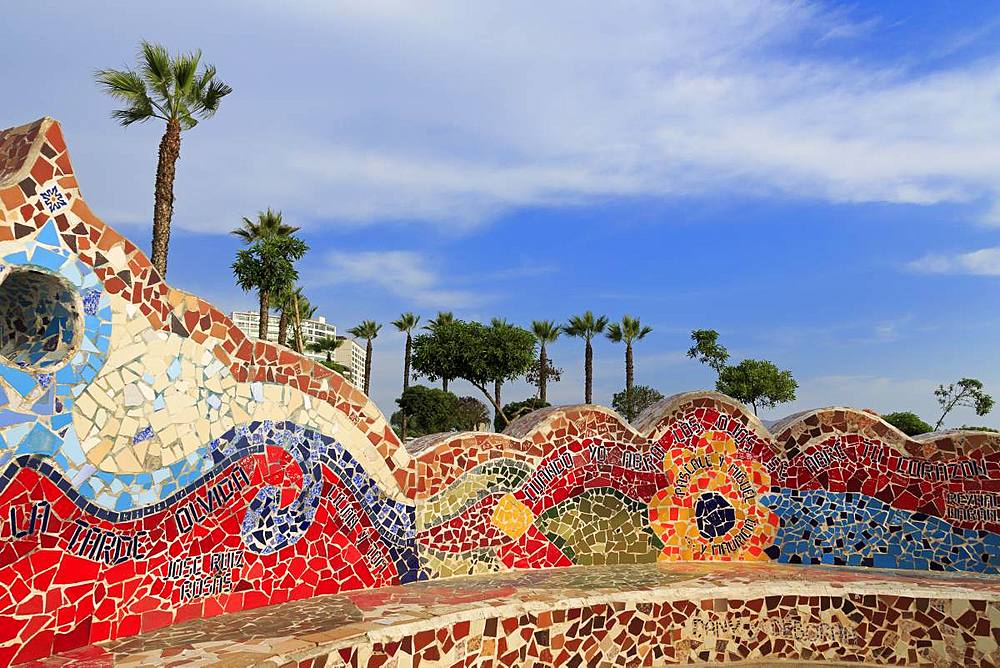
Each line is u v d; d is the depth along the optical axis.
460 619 5.28
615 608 6.02
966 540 7.88
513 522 7.43
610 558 7.80
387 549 6.60
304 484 6.02
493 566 7.24
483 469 7.34
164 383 5.03
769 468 8.29
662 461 8.17
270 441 5.78
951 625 6.29
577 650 5.81
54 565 4.32
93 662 4.13
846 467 8.23
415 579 6.75
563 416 7.86
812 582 6.71
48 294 4.53
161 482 4.95
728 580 6.83
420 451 7.14
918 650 6.30
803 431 8.34
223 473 5.39
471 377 37.62
